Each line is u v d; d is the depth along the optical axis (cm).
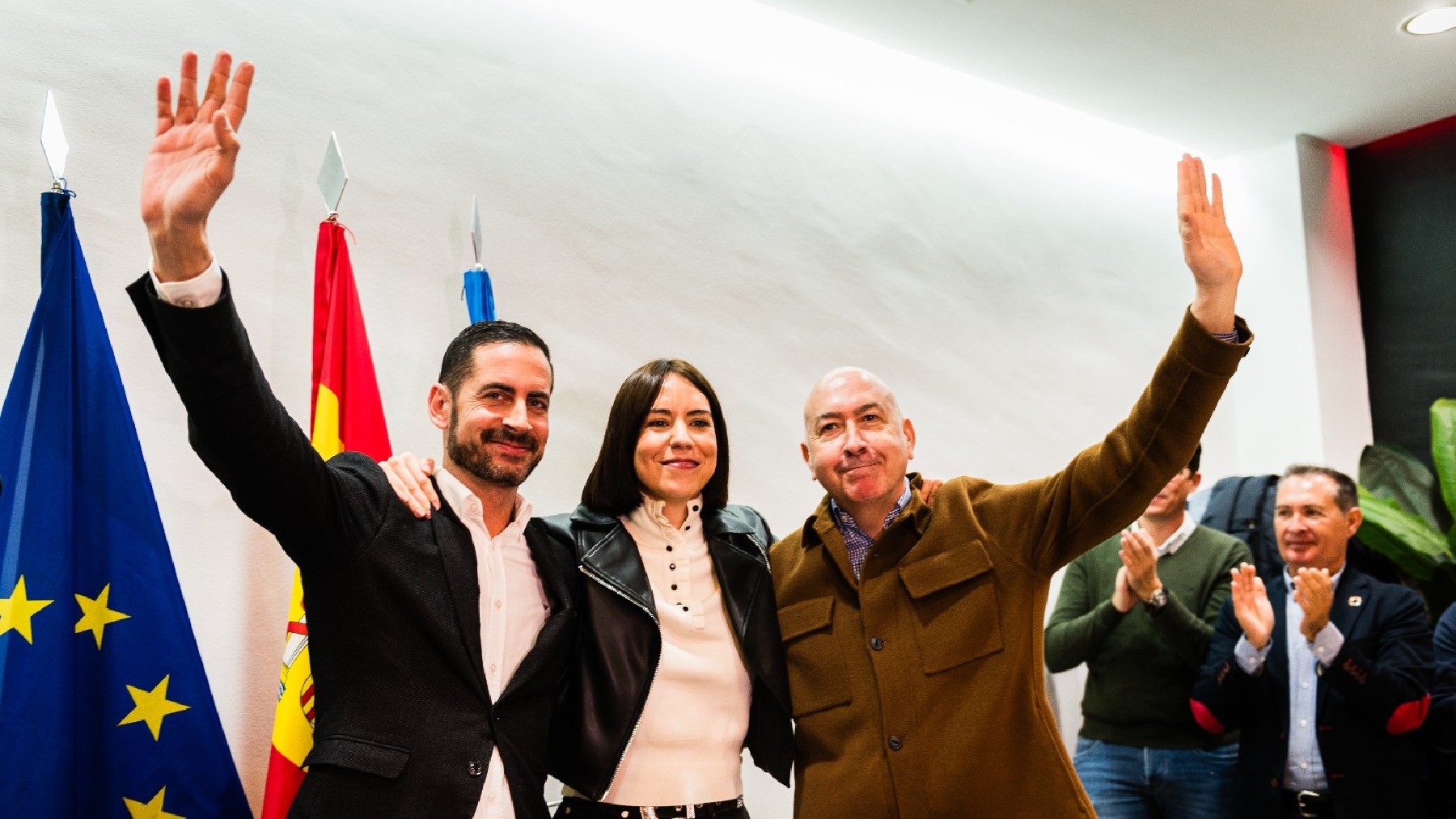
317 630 196
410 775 187
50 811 208
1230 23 389
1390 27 393
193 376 171
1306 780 318
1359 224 496
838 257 388
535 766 205
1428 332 471
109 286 264
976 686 229
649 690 221
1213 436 486
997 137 439
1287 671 325
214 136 171
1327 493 329
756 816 341
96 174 265
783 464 365
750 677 239
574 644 227
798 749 245
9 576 214
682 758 222
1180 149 496
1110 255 464
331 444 258
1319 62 418
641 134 351
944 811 223
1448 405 437
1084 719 371
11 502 218
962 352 413
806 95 390
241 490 180
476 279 292
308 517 186
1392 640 314
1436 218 472
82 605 224
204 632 264
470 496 210
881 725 231
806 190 384
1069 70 422
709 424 243
